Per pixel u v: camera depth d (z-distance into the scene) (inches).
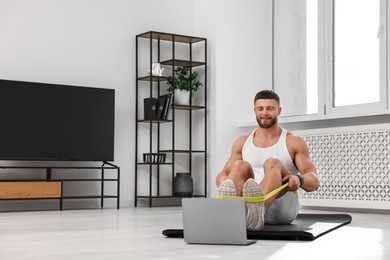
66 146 221.8
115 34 244.4
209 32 254.4
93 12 239.6
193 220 107.3
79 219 170.1
